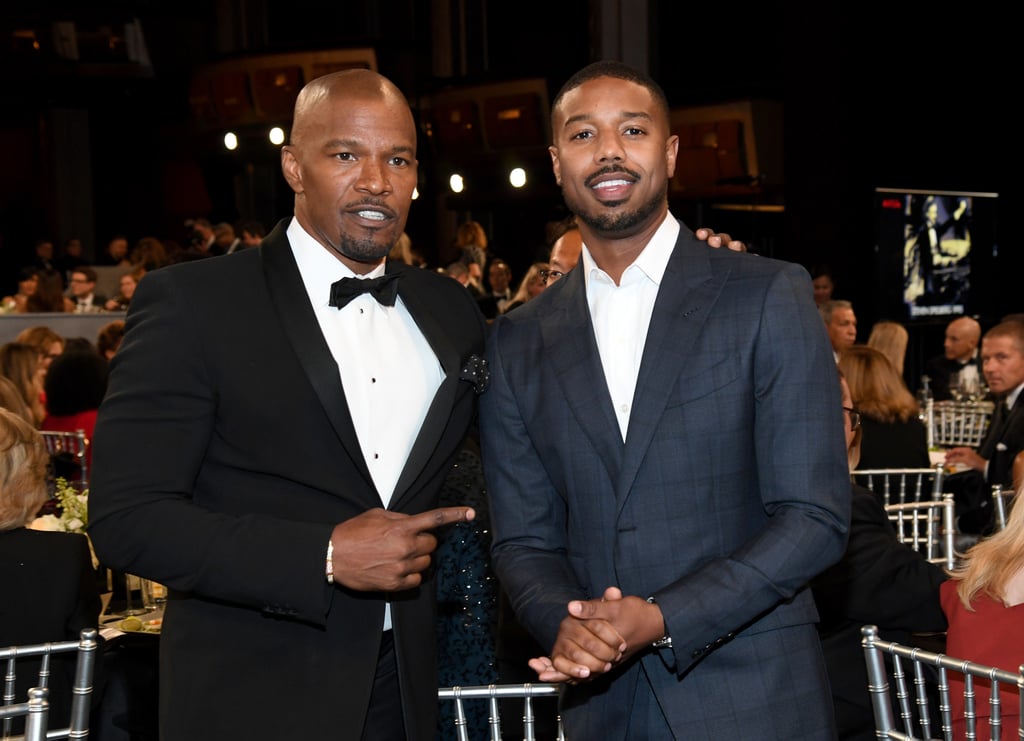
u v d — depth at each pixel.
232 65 15.56
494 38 17.38
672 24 15.06
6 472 2.50
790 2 11.23
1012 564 2.02
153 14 17.70
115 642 2.90
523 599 1.75
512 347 1.88
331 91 1.71
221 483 1.67
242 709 1.62
